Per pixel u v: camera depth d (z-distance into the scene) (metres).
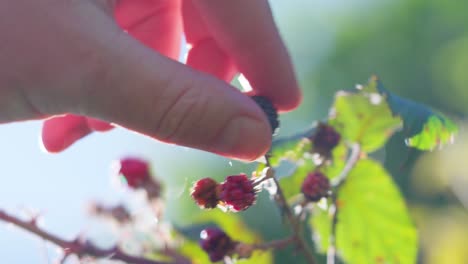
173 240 0.40
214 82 0.33
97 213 0.39
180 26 0.44
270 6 0.39
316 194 0.37
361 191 0.40
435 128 0.38
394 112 0.39
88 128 0.40
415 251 0.40
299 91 0.40
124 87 0.32
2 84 0.33
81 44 0.32
